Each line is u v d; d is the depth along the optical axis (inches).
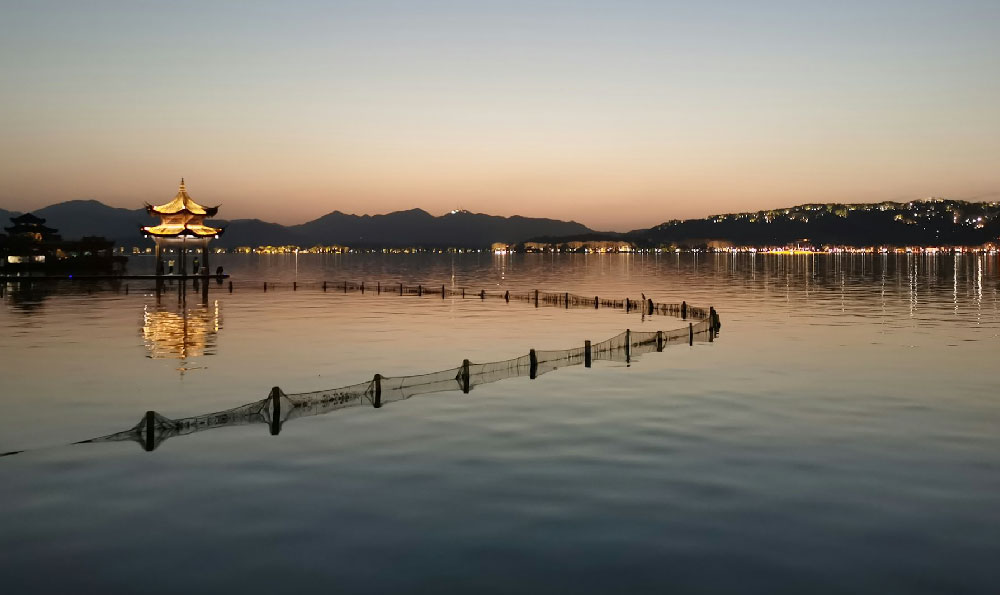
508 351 1733.5
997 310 2874.0
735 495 735.7
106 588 555.2
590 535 642.2
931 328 2206.0
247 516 684.1
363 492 743.7
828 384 1280.8
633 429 976.9
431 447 895.7
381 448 892.0
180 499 725.9
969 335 2017.7
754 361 1528.1
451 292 3981.3
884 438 940.6
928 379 1334.9
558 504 711.7
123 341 1875.0
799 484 767.7
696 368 1438.2
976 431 975.6
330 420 1023.0
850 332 2090.3
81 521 674.2
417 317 2588.6
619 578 569.0
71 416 1063.6
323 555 606.2
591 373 1381.6
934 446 905.5
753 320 2470.5
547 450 882.1
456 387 1248.8
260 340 1913.1
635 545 623.8
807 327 2233.0
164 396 1205.1
